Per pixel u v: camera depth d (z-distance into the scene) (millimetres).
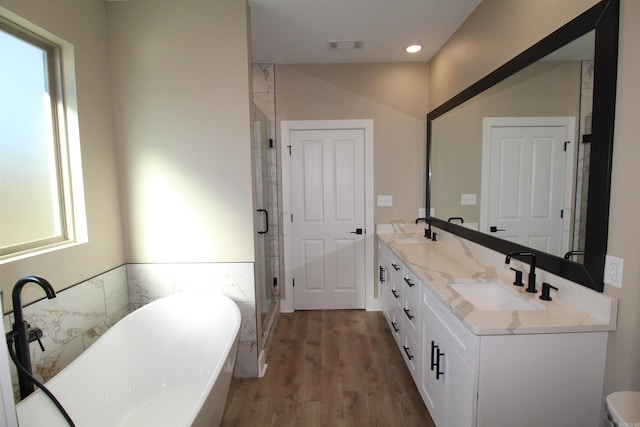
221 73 2107
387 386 2148
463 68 2424
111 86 2123
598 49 1223
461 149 2445
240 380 2234
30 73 1678
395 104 3213
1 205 1540
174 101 2125
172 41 2096
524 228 1692
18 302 1238
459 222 2492
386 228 3316
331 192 3314
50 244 1759
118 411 1665
